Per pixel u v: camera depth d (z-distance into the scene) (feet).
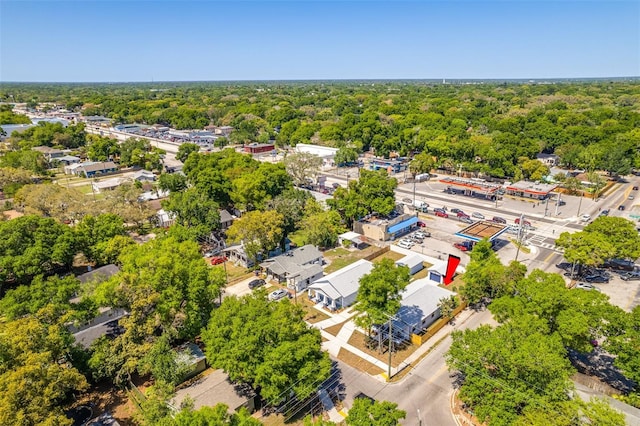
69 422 95.71
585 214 281.13
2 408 88.02
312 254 211.00
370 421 87.92
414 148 478.18
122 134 634.43
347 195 261.65
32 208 243.81
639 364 108.06
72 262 196.03
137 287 129.90
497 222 266.57
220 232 254.68
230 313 121.90
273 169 293.84
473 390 105.19
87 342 135.54
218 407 89.66
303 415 115.24
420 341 146.61
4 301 131.13
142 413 111.86
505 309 134.10
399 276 139.13
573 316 120.37
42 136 481.87
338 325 160.86
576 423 90.27
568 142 413.39
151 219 268.21
